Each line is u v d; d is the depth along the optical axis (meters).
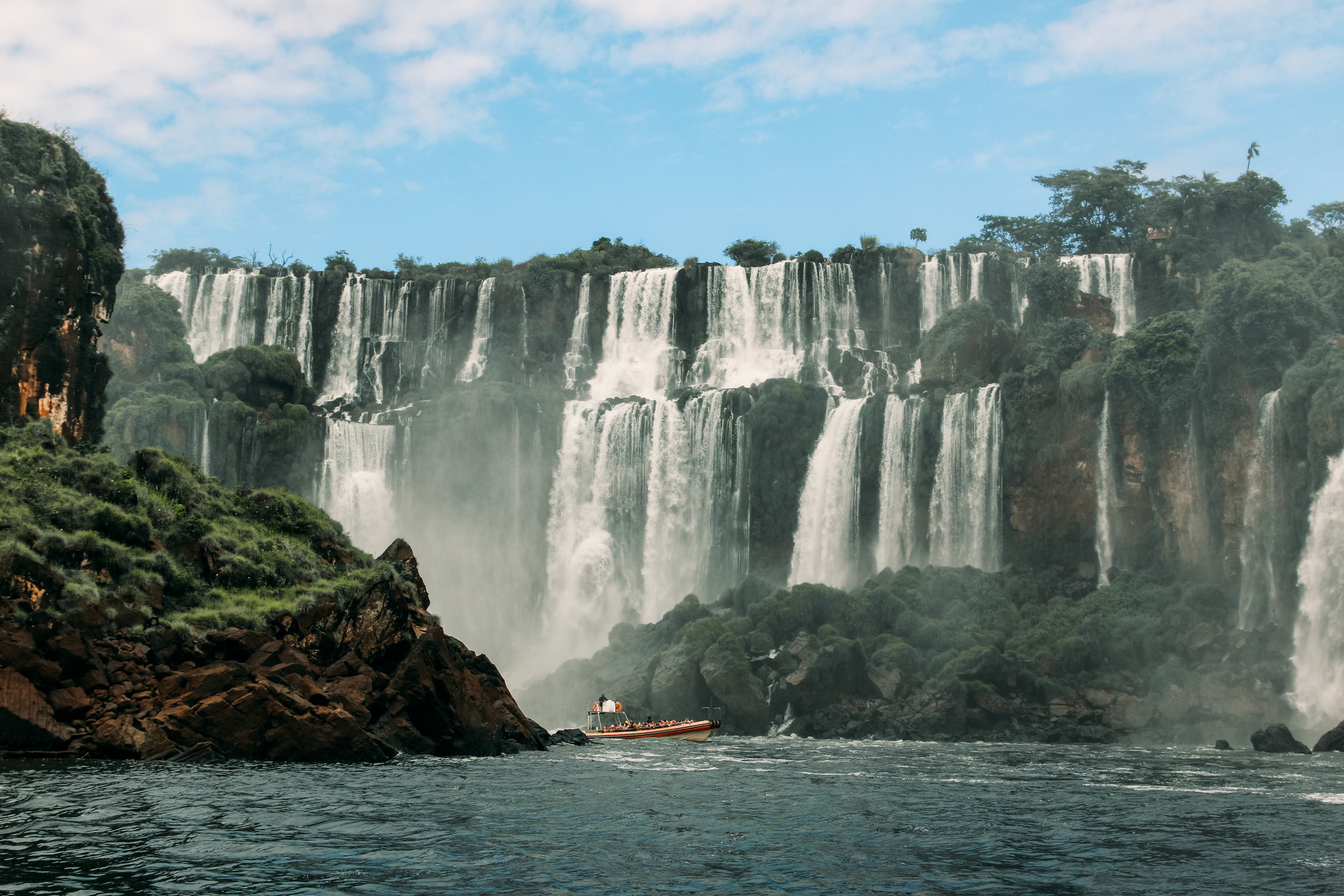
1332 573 78.75
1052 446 99.44
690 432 111.06
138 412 100.19
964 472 102.69
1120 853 30.38
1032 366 102.44
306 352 128.12
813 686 80.88
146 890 23.47
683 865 27.52
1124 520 96.44
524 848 28.89
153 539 50.81
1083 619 87.25
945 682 80.12
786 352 122.88
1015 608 89.62
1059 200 147.75
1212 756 65.31
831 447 107.62
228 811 31.94
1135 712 78.12
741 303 125.81
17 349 61.97
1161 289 120.44
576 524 112.94
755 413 108.44
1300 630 80.81
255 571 52.44
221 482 104.31
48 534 46.16
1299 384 83.12
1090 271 123.06
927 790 44.22
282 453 106.75
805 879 26.31
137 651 43.78
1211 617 84.94
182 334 121.56
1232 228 121.62
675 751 62.75
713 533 108.56
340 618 51.06
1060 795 42.84
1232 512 89.06
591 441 114.50
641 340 127.06
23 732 39.75
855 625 87.00
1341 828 34.94
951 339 110.12
